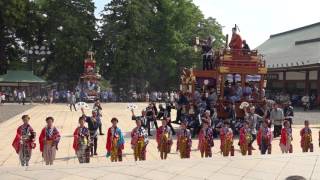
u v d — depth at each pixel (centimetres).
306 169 1378
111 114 4241
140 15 7212
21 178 1212
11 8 6525
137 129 1603
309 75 5841
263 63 2927
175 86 7981
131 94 7288
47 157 1459
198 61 7525
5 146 2092
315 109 5381
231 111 2716
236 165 1426
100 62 7306
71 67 7169
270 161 1504
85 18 7162
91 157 1830
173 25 7612
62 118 3666
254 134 2061
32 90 6800
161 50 7512
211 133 1700
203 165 1418
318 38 6619
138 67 7150
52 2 7050
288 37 7988
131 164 1412
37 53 7306
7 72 6581
